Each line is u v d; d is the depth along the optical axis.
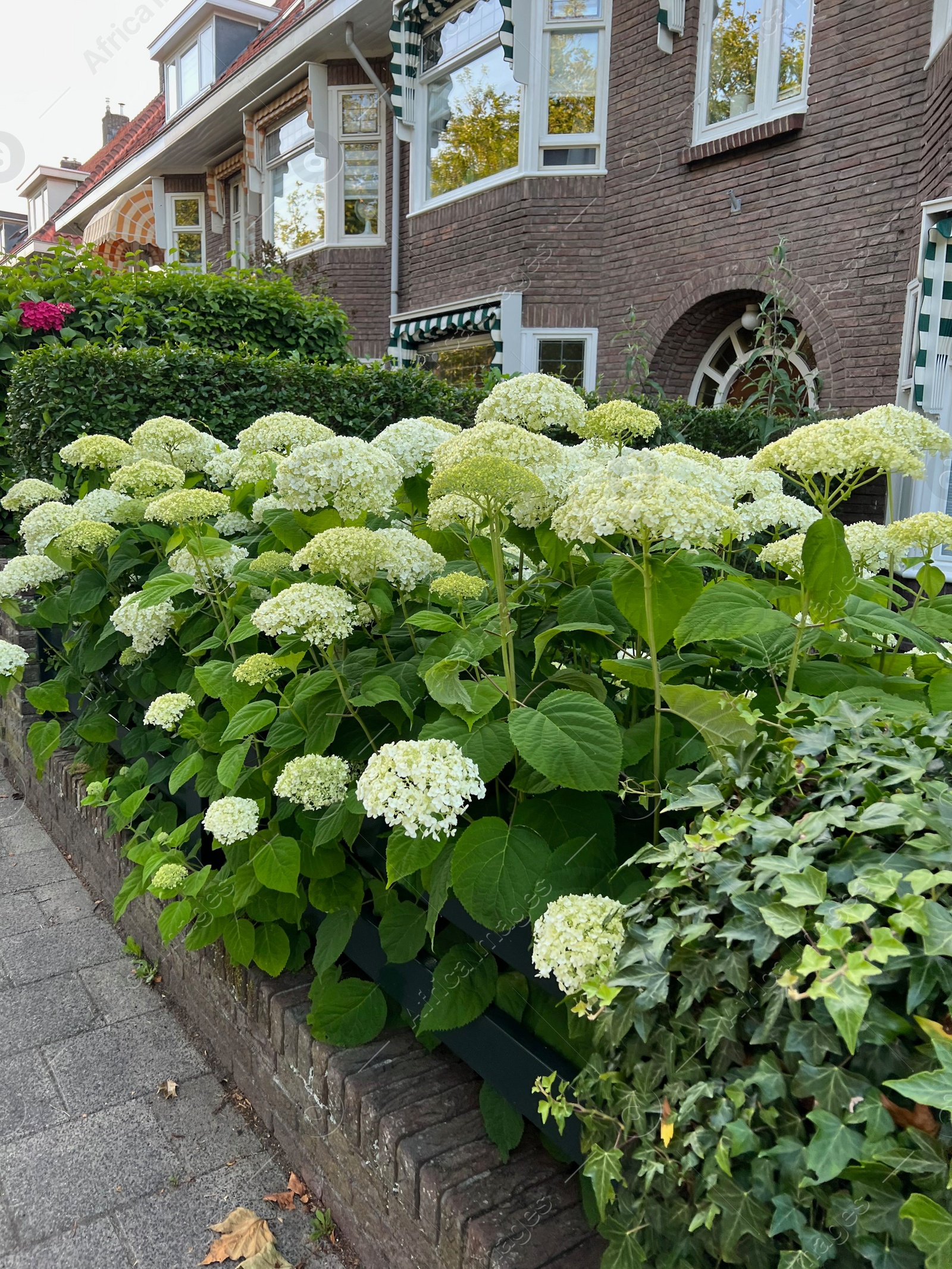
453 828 1.32
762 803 0.95
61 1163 1.91
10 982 2.64
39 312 5.63
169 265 6.88
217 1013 2.24
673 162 7.96
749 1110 0.77
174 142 13.34
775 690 1.54
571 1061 1.29
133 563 2.73
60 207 20.25
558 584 1.78
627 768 1.49
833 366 6.95
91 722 2.95
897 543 1.76
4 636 4.52
